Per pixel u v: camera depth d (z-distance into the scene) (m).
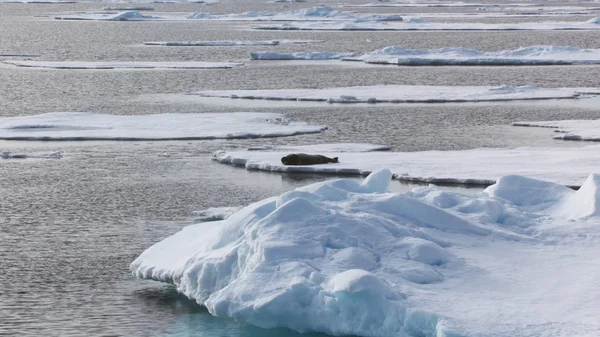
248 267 21.84
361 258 21.16
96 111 69.44
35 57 122.00
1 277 27.17
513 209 25.47
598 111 67.81
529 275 21.17
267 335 21.19
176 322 22.48
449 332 18.05
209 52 128.12
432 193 26.20
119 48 136.38
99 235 32.53
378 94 76.75
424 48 135.12
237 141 54.91
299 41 146.38
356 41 148.00
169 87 85.62
